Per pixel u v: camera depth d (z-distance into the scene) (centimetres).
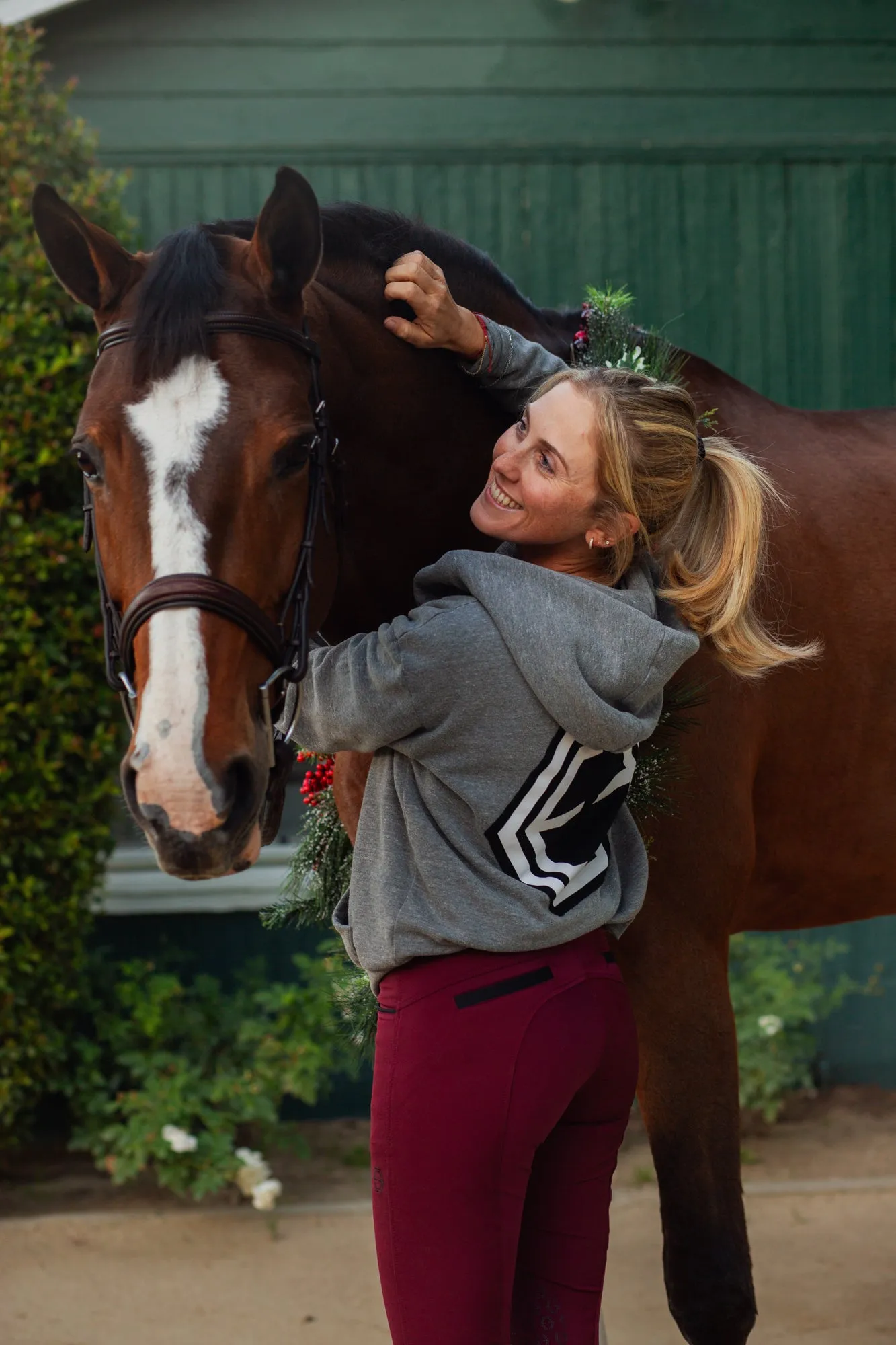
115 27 479
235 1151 438
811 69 499
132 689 171
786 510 249
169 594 163
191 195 486
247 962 483
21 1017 428
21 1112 457
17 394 417
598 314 242
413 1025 173
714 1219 225
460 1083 170
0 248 426
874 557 262
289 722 188
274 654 175
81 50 478
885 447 279
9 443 413
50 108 435
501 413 232
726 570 188
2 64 427
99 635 429
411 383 220
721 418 259
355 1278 380
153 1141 419
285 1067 444
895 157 503
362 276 217
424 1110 170
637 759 216
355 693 175
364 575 229
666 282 500
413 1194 171
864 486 268
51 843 423
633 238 498
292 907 270
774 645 196
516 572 176
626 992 188
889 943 512
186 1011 462
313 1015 449
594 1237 187
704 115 498
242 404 171
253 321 178
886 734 262
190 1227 414
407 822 178
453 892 173
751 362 504
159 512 166
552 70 493
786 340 505
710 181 500
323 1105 501
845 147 501
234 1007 466
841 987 495
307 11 485
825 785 260
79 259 188
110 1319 356
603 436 180
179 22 481
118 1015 473
